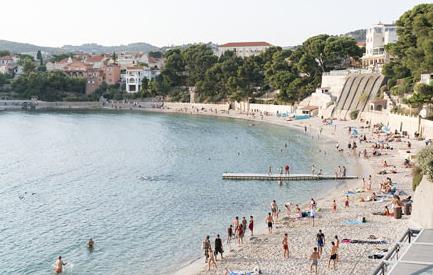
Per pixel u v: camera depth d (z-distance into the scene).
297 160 114.44
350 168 101.81
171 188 88.19
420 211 56.72
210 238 60.47
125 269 51.81
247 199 79.19
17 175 103.00
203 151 132.25
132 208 75.19
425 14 146.75
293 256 52.41
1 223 68.38
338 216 66.25
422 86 115.69
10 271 51.91
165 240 60.34
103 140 159.12
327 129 166.00
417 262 34.09
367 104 181.12
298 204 74.94
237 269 49.66
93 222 68.38
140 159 121.50
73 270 51.88
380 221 62.88
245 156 122.31
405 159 104.88
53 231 64.69
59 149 140.88
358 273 46.91
